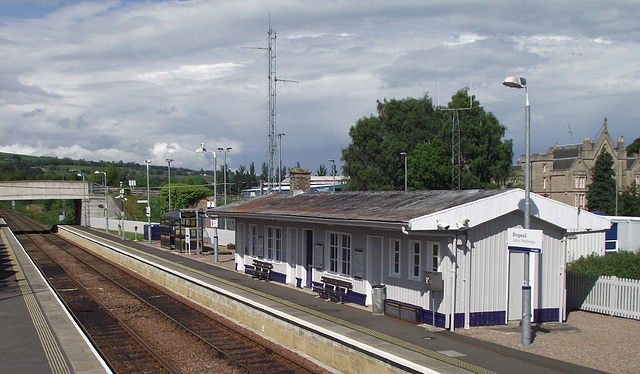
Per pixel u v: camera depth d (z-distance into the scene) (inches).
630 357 497.7
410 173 2310.5
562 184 2662.4
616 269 840.9
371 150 2588.6
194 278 909.2
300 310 655.8
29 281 1027.3
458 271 597.9
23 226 3393.2
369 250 711.1
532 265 642.2
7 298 832.9
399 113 2623.0
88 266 1409.9
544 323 642.8
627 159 2898.6
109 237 2154.3
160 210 3100.4
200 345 604.7
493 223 621.0
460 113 2385.6
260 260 1005.2
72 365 490.0
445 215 581.3
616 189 2162.9
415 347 511.2
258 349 587.5
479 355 491.5
